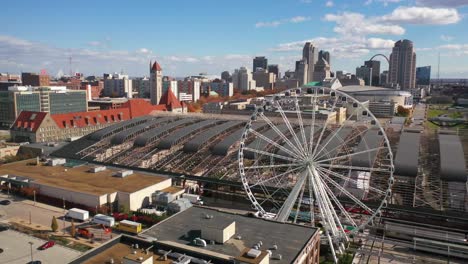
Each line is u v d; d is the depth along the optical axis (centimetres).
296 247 6362
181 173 12362
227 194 11894
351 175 10931
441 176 10181
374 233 9606
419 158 11575
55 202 11194
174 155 13612
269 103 9406
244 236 6719
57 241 8781
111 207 10531
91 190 10950
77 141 15850
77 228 9494
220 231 6412
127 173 12438
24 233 9162
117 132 16088
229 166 12400
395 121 19962
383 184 10438
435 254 8581
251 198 9269
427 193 9969
